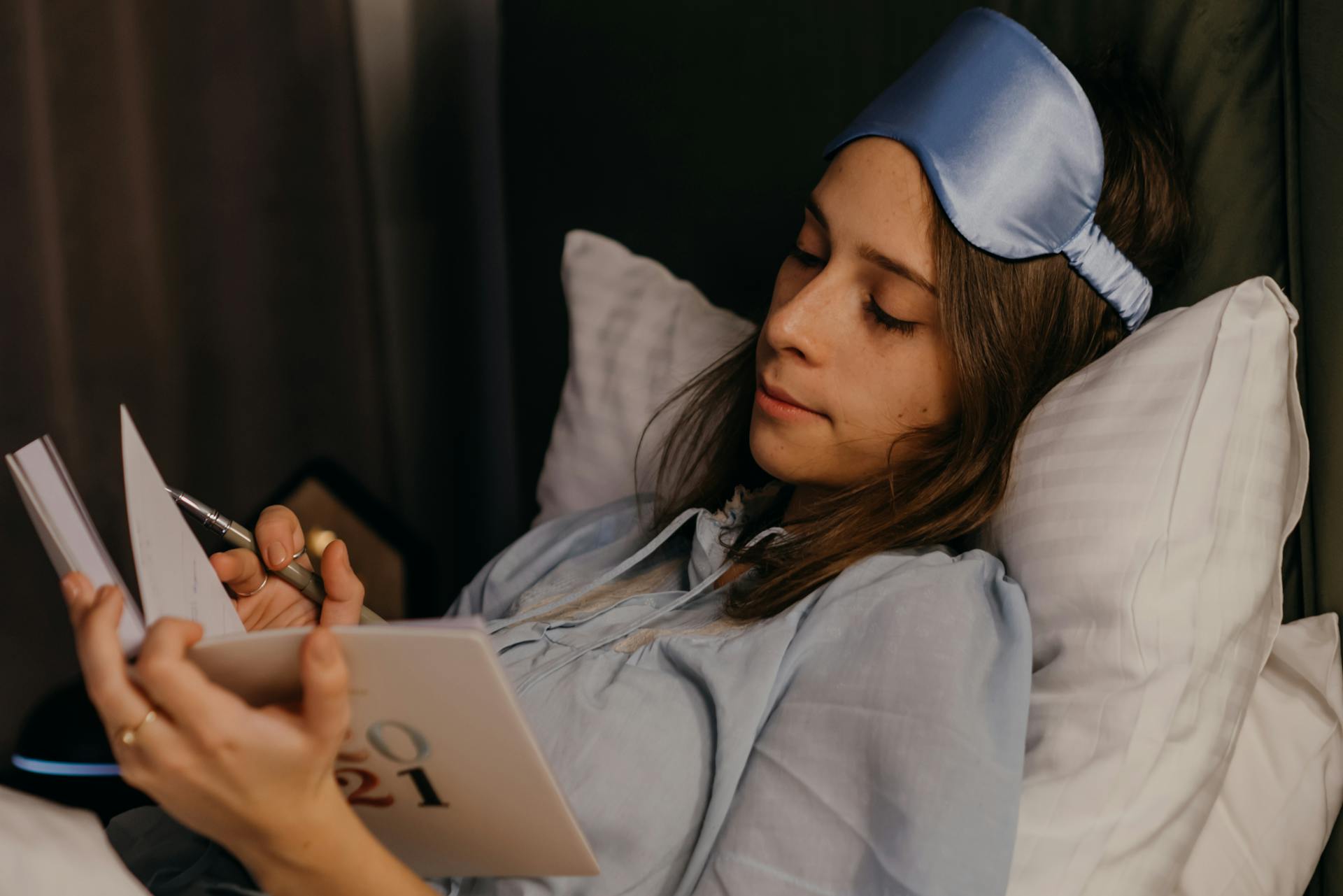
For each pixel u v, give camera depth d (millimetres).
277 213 1620
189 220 1548
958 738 662
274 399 1639
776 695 756
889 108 838
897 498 839
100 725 1391
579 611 919
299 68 1608
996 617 764
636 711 765
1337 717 843
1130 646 732
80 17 1406
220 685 509
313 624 836
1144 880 702
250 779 489
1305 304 920
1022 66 816
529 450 1487
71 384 1440
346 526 1711
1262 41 937
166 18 1501
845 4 1166
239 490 1619
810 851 660
